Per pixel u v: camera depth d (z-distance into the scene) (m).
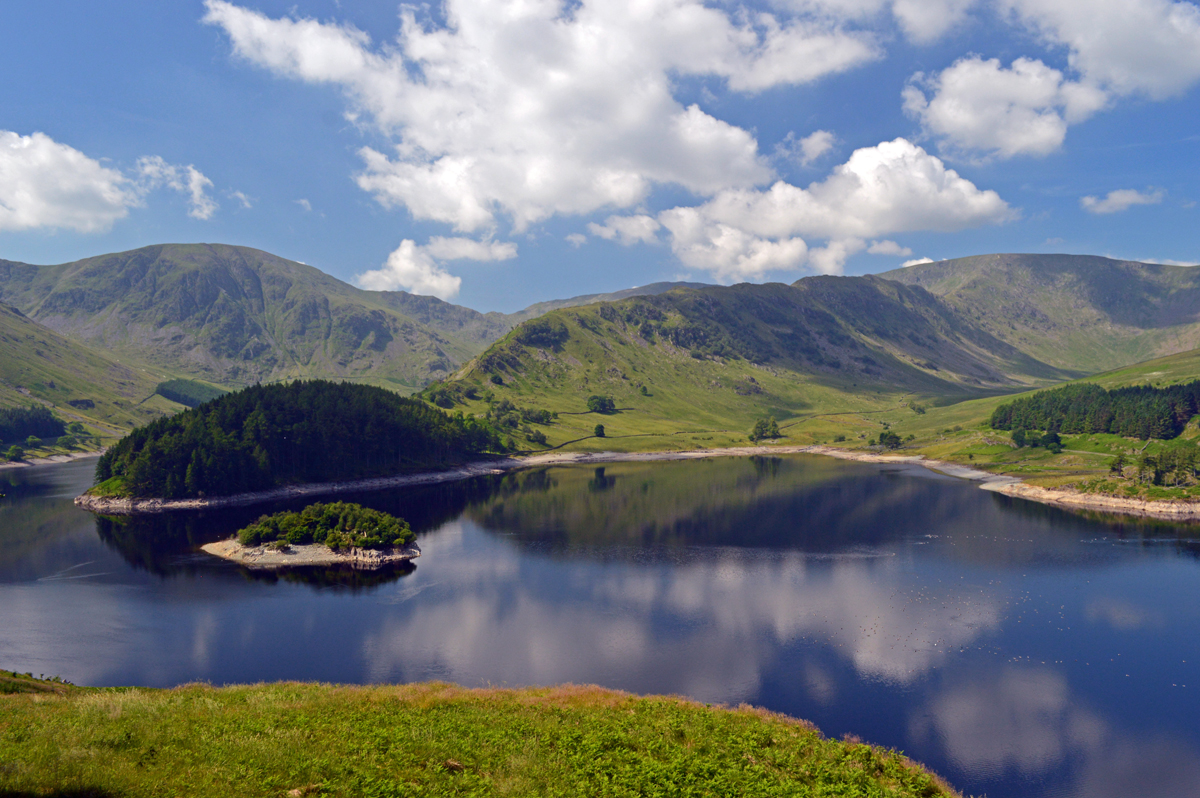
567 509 179.88
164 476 182.12
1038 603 95.25
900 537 141.00
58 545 134.62
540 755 32.31
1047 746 57.91
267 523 131.00
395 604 96.50
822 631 84.56
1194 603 94.75
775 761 34.44
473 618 90.00
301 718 35.34
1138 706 64.94
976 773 53.78
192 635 83.38
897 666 73.75
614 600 98.00
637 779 30.23
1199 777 53.50
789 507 179.38
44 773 24.52
